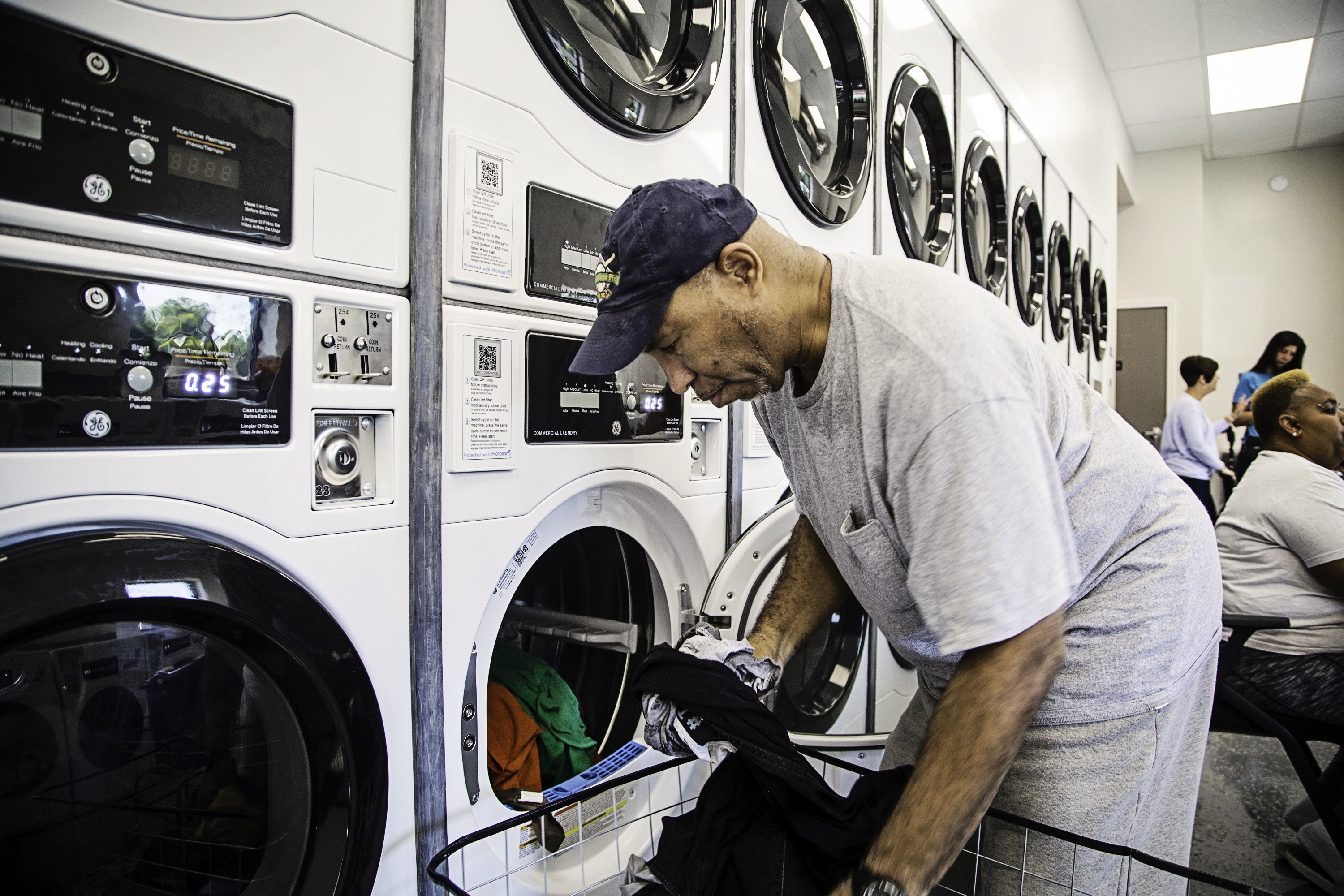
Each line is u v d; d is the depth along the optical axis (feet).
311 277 2.55
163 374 2.16
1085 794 3.16
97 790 2.14
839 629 6.64
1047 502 2.27
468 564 3.12
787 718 5.95
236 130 2.31
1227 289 26.89
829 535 3.25
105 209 2.02
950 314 2.37
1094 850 2.88
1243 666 6.21
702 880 2.76
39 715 2.00
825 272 2.76
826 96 6.41
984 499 2.19
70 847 2.10
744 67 4.89
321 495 2.63
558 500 3.58
